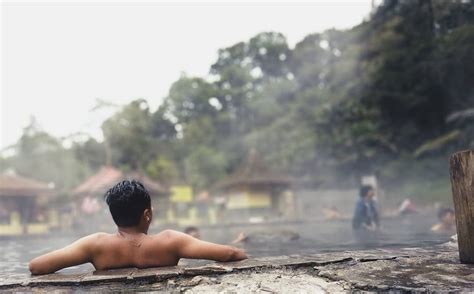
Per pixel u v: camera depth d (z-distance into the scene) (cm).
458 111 1700
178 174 3566
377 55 2052
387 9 1950
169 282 173
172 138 4228
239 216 2112
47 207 2192
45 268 196
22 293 163
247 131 3847
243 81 4297
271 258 214
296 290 157
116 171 2061
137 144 3291
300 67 3288
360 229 701
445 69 1585
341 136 2119
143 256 203
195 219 1986
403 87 1952
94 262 204
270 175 2145
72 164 3234
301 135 2492
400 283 155
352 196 1833
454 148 1728
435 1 1452
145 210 212
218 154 3516
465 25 1328
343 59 2319
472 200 185
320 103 2603
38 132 3469
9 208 2011
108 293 162
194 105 4328
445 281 156
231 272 183
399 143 2023
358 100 2131
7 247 725
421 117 1995
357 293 151
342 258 202
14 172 3350
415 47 1772
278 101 3634
